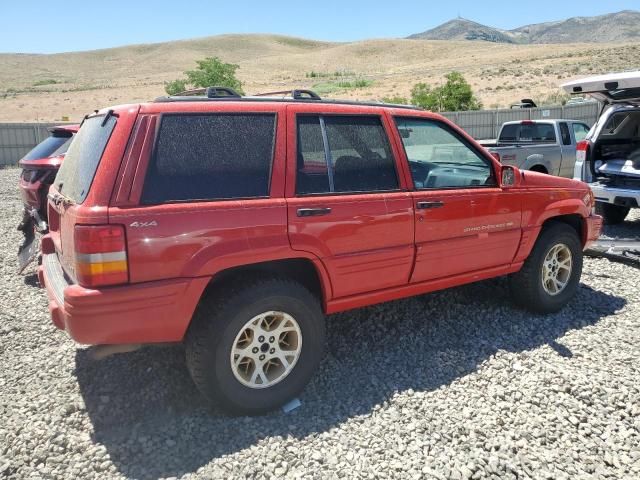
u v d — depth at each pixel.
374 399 3.62
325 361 4.14
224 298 3.23
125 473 2.91
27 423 3.33
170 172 3.10
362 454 3.06
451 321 4.81
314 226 3.47
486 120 25.58
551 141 11.84
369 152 3.85
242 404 3.33
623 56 58.94
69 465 2.98
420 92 40.72
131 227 2.94
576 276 5.15
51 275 3.72
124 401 3.57
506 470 2.93
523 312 5.03
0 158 21.20
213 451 3.08
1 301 5.45
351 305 3.86
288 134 3.49
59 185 3.84
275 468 2.94
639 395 3.59
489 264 4.53
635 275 6.14
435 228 4.07
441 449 3.10
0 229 8.77
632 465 2.97
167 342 3.21
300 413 3.47
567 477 2.87
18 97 63.38
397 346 4.38
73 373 3.96
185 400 3.58
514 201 4.55
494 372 3.95
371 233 3.73
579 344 4.37
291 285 3.43
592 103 25.59
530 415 3.41
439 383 3.82
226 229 3.18
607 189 7.80
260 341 3.38
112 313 2.95
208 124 3.28
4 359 4.20
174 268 3.07
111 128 3.13
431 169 4.23
